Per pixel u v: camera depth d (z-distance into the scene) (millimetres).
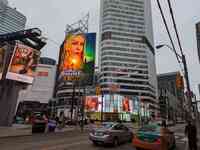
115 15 141000
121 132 15195
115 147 13781
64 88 111500
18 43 29688
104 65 128000
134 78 129750
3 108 30281
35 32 31969
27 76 30828
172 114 142000
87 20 85375
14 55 29141
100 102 94438
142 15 148500
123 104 99062
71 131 27094
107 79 123688
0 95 30250
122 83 125875
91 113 93000
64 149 11977
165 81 158875
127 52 133750
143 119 107000
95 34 61812
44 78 129250
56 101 114562
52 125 25500
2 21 168250
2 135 18125
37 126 23031
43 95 125250
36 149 11578
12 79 28812
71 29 80250
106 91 120438
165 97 136250
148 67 137375
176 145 16188
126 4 146750
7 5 176375
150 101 131000
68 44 50500
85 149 12367
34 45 34250
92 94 95688
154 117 125625
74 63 48812
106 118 93188
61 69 52000
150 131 12453
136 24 143750
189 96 14516
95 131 14234
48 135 20156
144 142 11852
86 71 58688
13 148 11695
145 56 138500
